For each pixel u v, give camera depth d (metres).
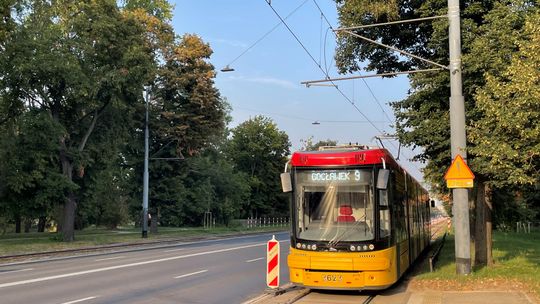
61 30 33.25
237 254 24.02
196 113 46.34
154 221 44.97
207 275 16.08
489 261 16.05
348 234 11.59
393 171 12.63
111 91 33.53
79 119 35.66
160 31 44.91
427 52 18.84
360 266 11.31
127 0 46.31
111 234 42.84
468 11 15.26
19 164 30.94
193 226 57.91
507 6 13.49
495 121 11.96
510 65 11.66
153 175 45.38
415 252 17.77
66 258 23.06
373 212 11.62
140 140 44.38
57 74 31.17
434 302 10.43
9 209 33.31
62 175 32.47
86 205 42.34
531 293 10.94
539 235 42.97
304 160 12.28
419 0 16.86
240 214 73.12
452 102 13.80
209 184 56.00
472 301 10.26
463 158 13.66
